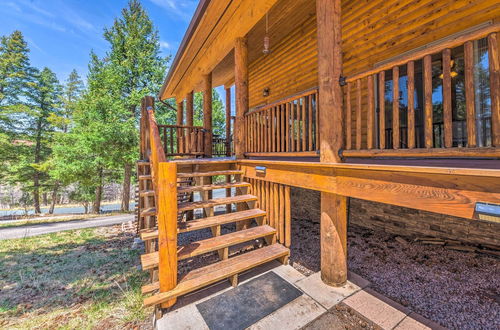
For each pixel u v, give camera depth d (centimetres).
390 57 375
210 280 229
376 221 434
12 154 1572
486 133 297
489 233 316
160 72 1474
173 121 1508
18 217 1262
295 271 281
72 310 252
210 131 598
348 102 227
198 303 224
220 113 2162
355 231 440
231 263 261
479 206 139
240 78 398
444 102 160
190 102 719
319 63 244
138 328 218
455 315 211
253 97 734
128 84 1450
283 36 567
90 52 1507
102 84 1312
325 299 227
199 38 466
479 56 293
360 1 408
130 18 1473
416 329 188
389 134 406
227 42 420
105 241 527
